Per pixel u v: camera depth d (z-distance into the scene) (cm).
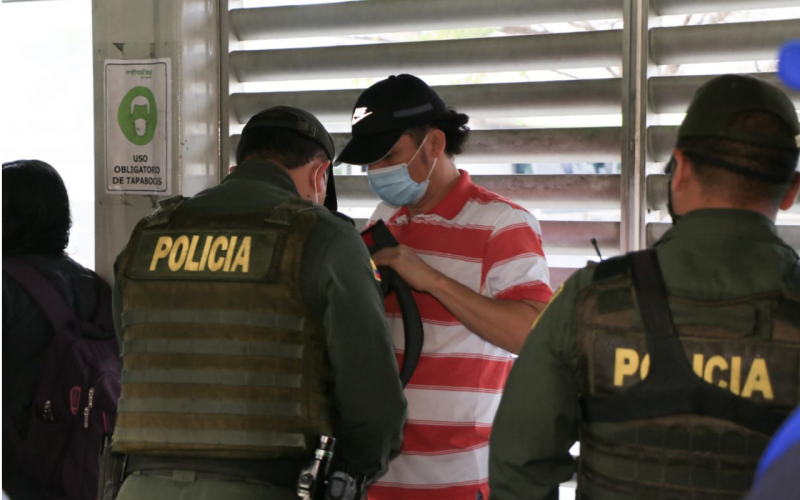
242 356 206
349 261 211
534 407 172
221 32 352
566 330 169
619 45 298
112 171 344
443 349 254
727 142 160
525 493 176
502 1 314
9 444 297
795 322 150
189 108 338
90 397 288
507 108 318
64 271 305
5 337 291
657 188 297
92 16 341
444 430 252
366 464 221
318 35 344
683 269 160
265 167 229
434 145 256
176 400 208
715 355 153
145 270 218
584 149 308
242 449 203
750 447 150
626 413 158
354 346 208
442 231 260
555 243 313
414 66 329
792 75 80
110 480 220
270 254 208
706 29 288
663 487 155
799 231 280
